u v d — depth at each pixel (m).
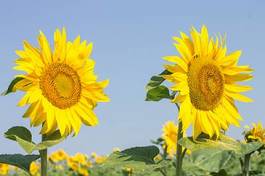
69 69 1.81
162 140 3.17
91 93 1.83
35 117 1.71
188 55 1.79
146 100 1.79
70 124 1.79
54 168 5.00
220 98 1.87
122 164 1.78
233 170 2.63
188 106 1.78
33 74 1.71
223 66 1.87
